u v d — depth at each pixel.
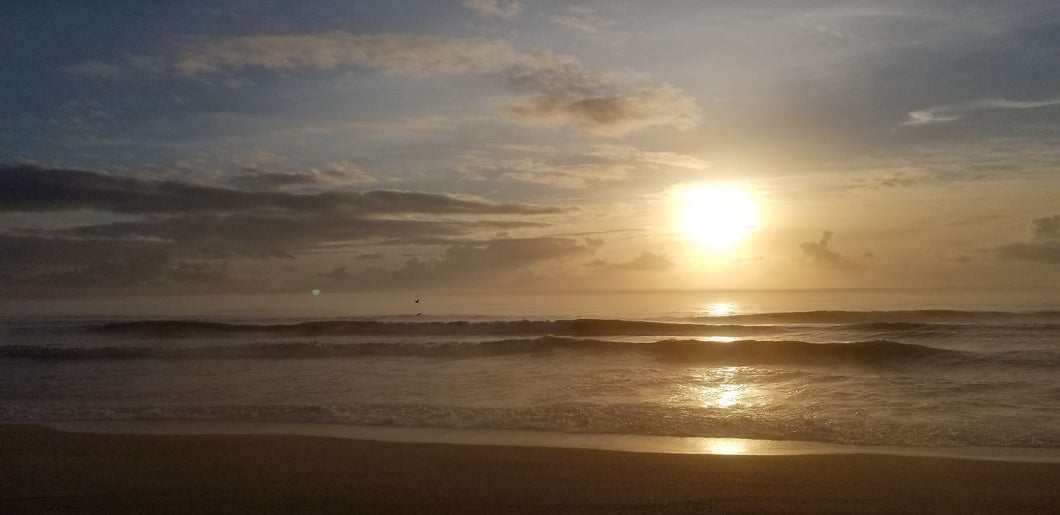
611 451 9.67
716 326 28.03
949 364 17.73
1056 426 11.11
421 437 10.98
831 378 16.28
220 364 20.19
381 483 8.21
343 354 21.80
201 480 8.41
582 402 13.71
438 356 21.22
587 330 28.50
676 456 9.35
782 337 25.53
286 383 16.58
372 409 13.08
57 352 21.97
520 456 9.43
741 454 9.66
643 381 16.22
